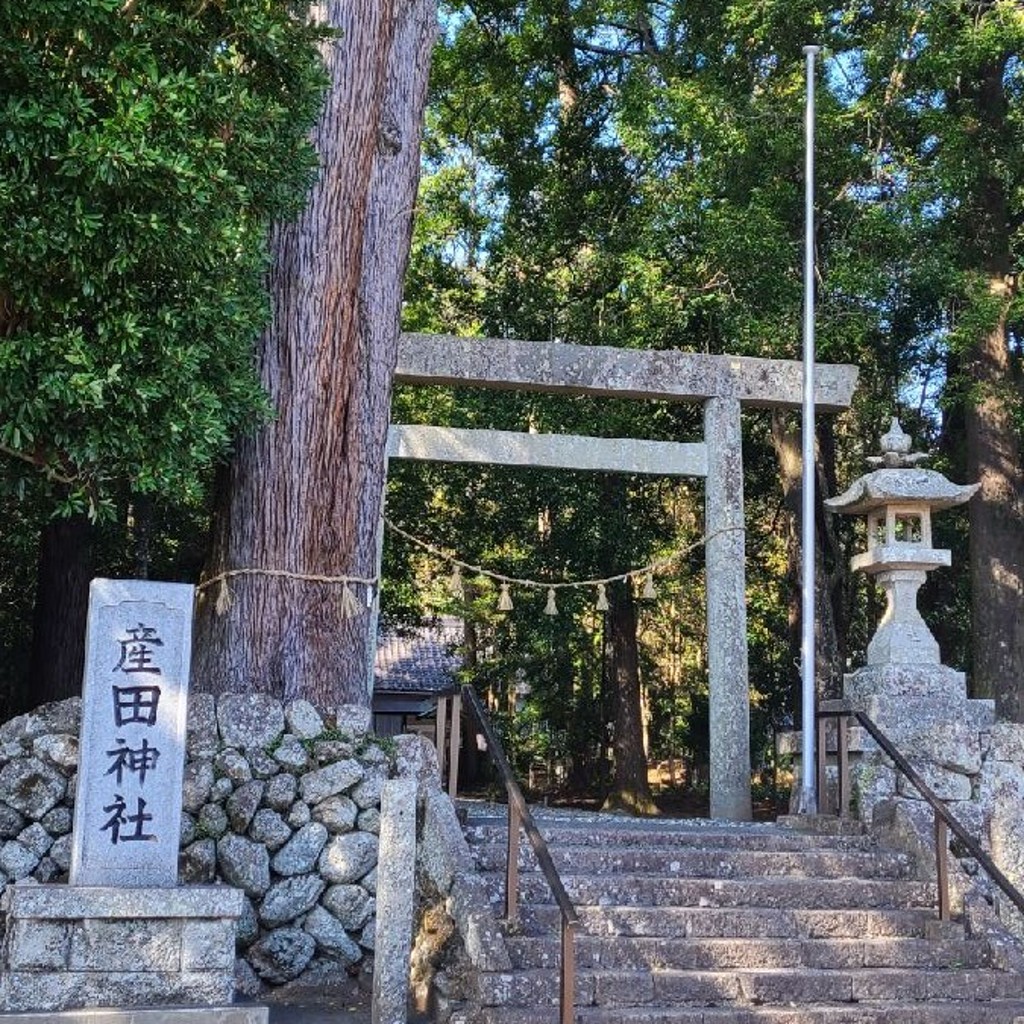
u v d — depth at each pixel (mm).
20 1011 5297
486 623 19016
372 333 8477
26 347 6035
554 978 5887
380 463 8477
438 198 17531
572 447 10867
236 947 6738
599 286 16422
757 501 18438
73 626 11844
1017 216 15062
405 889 5809
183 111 6203
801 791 9164
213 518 8336
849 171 13867
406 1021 5836
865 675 9141
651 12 16641
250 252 6980
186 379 6422
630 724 16656
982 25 12672
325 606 7984
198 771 7070
